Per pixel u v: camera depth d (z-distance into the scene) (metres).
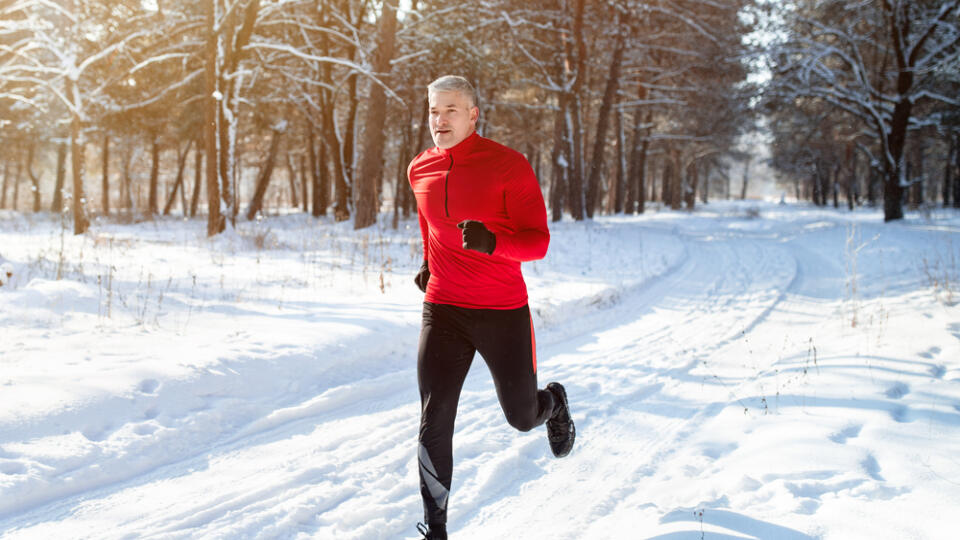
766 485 3.26
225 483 3.30
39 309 5.91
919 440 3.70
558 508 3.19
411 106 23.73
